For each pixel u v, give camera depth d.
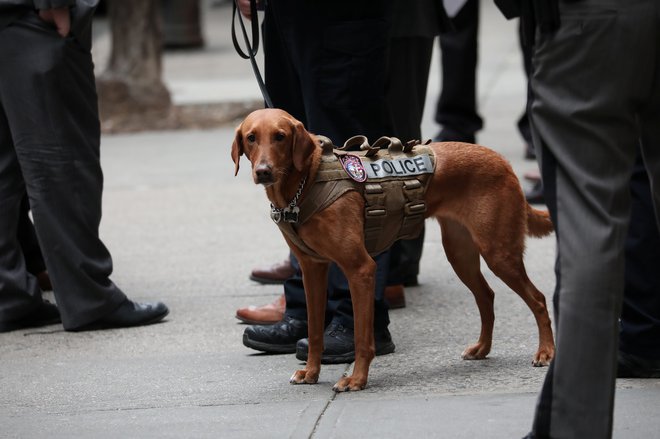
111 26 22.50
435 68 28.94
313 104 8.18
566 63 5.34
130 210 14.88
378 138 8.29
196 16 35.19
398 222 7.44
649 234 7.04
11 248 9.67
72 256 9.41
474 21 15.77
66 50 9.17
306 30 8.06
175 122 22.02
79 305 9.49
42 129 9.19
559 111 5.36
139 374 8.20
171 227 13.81
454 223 7.91
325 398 7.22
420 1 9.28
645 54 5.34
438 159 7.59
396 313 9.64
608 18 5.25
